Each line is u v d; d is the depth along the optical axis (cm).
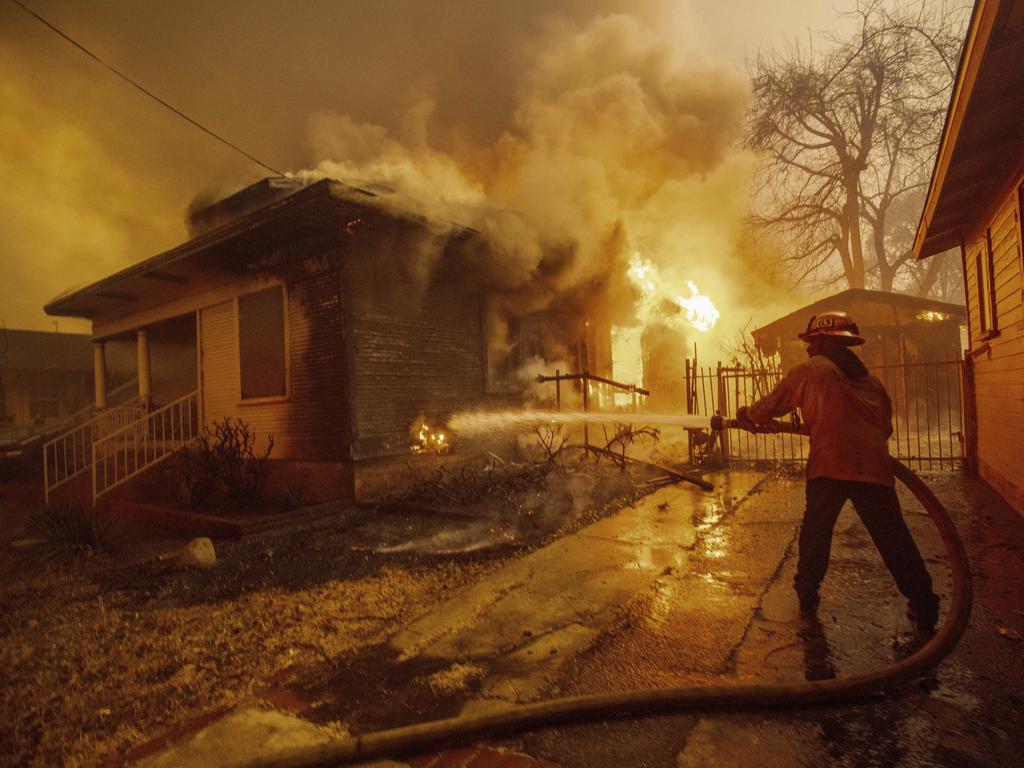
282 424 820
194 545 521
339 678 299
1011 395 584
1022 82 450
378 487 757
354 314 755
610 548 488
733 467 927
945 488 704
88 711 282
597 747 228
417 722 254
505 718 239
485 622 356
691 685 268
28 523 665
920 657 260
